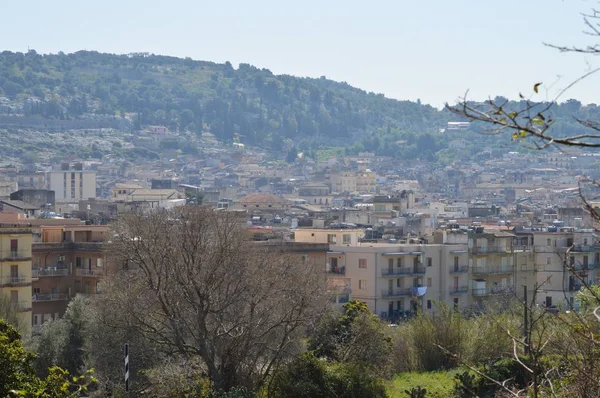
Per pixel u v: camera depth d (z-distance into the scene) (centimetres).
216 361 14975
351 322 15988
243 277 14662
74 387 15125
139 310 14750
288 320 14225
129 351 14750
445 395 14700
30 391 7594
